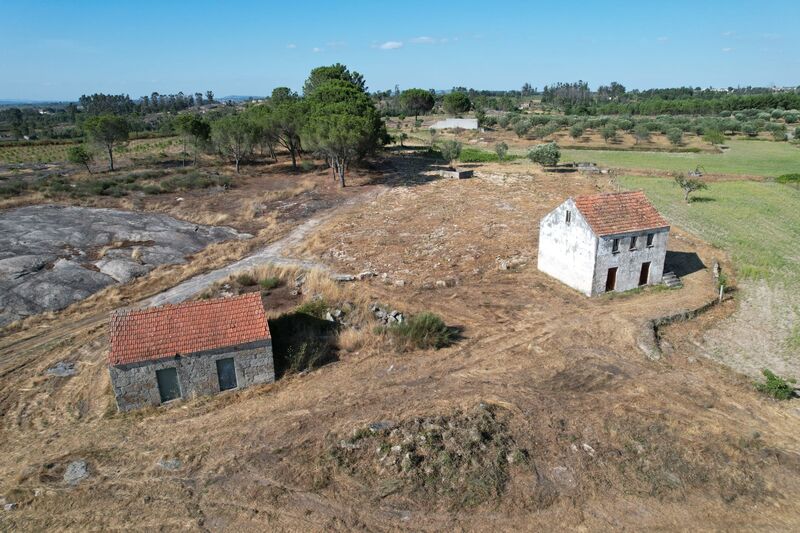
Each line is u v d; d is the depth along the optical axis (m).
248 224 53.66
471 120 138.38
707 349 27.47
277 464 18.56
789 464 18.44
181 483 17.80
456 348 27.42
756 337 28.77
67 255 41.88
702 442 19.52
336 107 72.81
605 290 34.38
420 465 18.09
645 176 73.75
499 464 18.19
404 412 21.41
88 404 23.41
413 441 19.14
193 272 40.22
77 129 158.75
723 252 42.25
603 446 19.27
